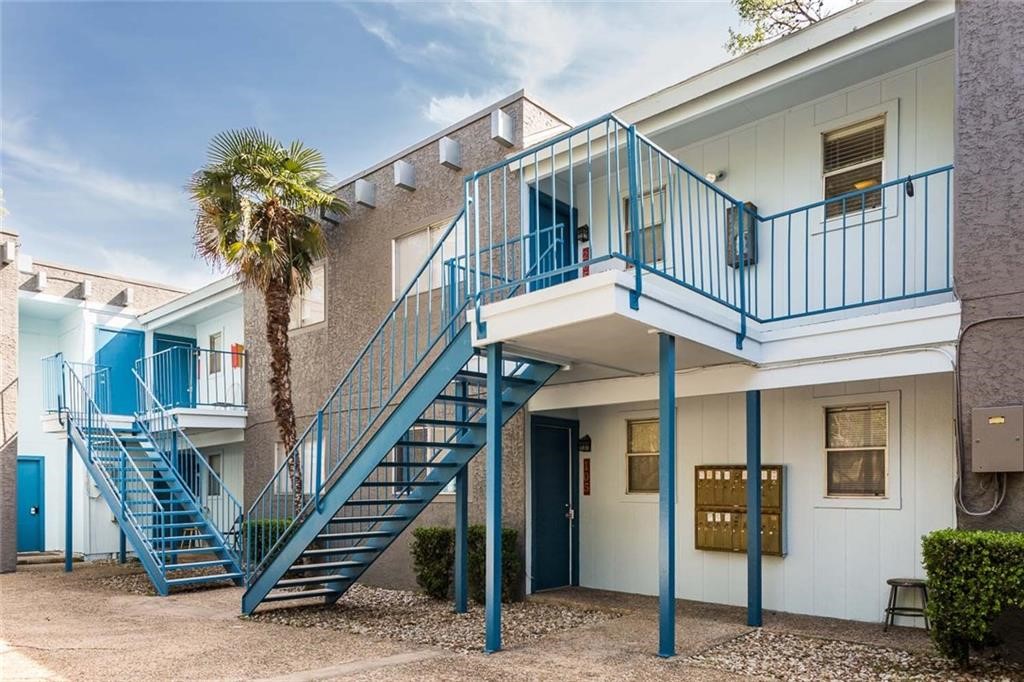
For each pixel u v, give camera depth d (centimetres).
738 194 855
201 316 1781
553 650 649
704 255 872
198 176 1180
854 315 762
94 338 1720
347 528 1120
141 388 1730
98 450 1363
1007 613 552
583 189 1018
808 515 812
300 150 1215
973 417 582
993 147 595
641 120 855
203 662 636
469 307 704
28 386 1756
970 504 586
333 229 1257
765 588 835
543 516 975
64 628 812
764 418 858
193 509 1303
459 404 793
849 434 801
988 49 602
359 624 811
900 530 749
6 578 1296
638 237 596
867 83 771
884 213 705
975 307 595
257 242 1153
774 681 541
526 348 704
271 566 865
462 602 859
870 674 554
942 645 551
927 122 732
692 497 908
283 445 1239
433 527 994
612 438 1001
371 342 797
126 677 587
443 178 1096
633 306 586
